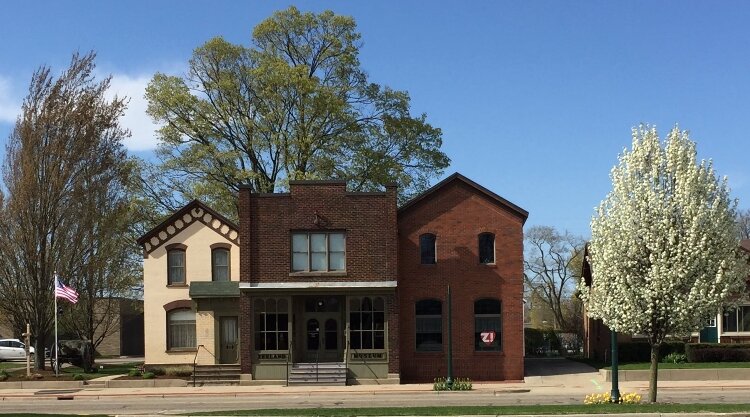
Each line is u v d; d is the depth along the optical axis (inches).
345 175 1920.5
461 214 1531.7
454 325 1505.9
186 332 1615.4
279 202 1483.8
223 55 1898.4
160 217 1879.9
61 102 1626.5
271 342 1466.5
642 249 837.2
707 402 993.5
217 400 1211.9
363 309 1477.6
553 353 2330.2
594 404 853.2
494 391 1266.0
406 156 2014.0
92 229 1637.6
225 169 1891.0
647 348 1598.2
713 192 835.4
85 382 1459.2
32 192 1572.3
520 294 1505.9
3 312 1616.6
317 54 1988.2
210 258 1627.7
